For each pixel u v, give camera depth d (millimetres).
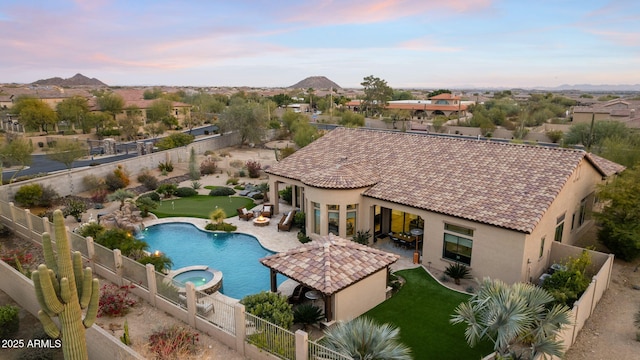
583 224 28844
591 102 160125
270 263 18938
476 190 23125
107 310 17562
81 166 54531
